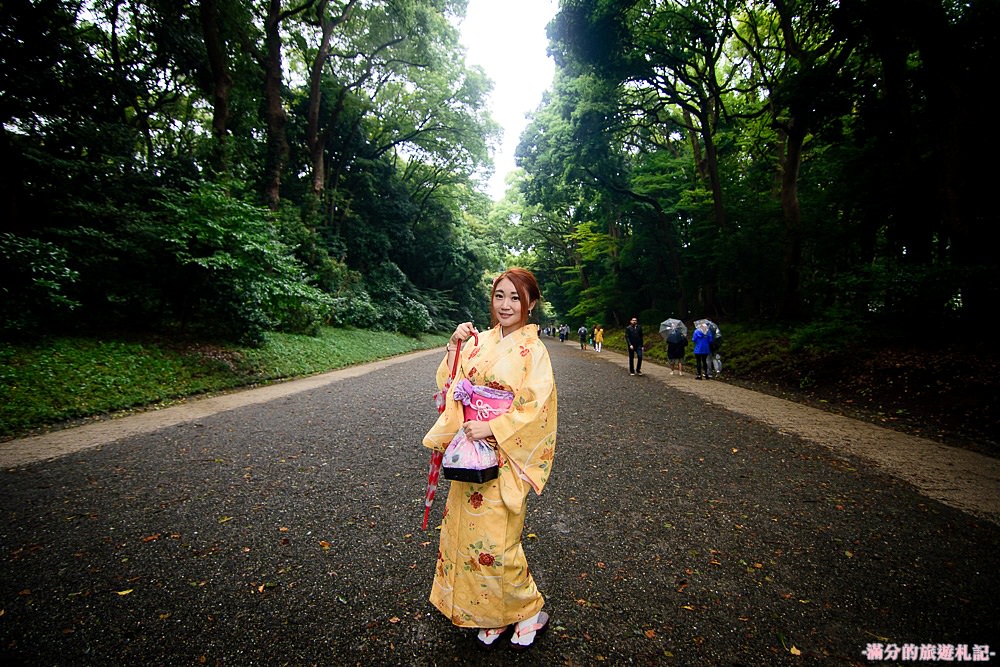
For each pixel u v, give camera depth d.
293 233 15.59
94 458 4.11
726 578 2.27
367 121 24.98
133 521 2.85
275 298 10.25
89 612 1.94
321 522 2.88
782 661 1.70
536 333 1.82
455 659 1.69
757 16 14.70
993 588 2.18
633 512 3.08
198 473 3.76
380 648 1.75
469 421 1.66
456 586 1.67
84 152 9.14
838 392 7.88
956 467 4.07
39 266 6.61
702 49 14.60
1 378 5.58
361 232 23.70
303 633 1.83
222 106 12.61
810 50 12.80
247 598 2.06
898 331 8.41
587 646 1.77
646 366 14.14
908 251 10.35
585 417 6.25
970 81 7.68
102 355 7.18
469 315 36.47
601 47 13.62
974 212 7.94
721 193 16.67
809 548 2.58
